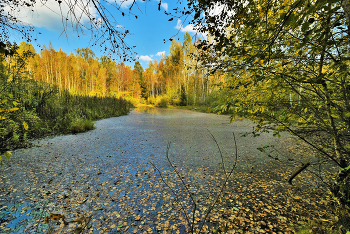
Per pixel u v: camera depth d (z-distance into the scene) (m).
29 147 5.65
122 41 1.56
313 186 3.27
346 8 1.00
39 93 8.59
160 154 5.38
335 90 1.60
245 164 4.55
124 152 5.54
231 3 1.36
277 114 1.91
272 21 1.50
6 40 1.52
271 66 1.66
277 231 2.23
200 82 31.17
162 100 33.59
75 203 2.84
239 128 10.06
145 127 10.26
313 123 1.84
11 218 2.45
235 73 1.78
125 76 45.06
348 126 1.60
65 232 2.21
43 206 2.73
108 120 13.02
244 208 2.73
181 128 10.01
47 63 39.44
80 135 7.75
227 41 1.50
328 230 1.87
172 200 2.96
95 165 4.43
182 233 2.24
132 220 2.48
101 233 2.23
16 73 6.50
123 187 3.37
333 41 1.19
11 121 5.40
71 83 43.31
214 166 4.44
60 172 3.97
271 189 3.27
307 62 1.71
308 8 0.94
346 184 1.70
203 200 2.96
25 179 3.59
